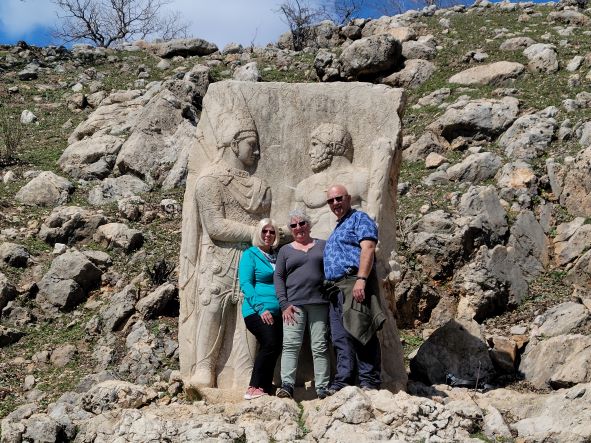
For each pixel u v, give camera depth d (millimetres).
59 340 9312
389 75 16094
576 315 8820
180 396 7754
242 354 7500
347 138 7707
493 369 8188
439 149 13195
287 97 7809
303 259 7090
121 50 19703
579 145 12141
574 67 15000
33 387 8555
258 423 6633
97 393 7523
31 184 11992
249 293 7211
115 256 10594
